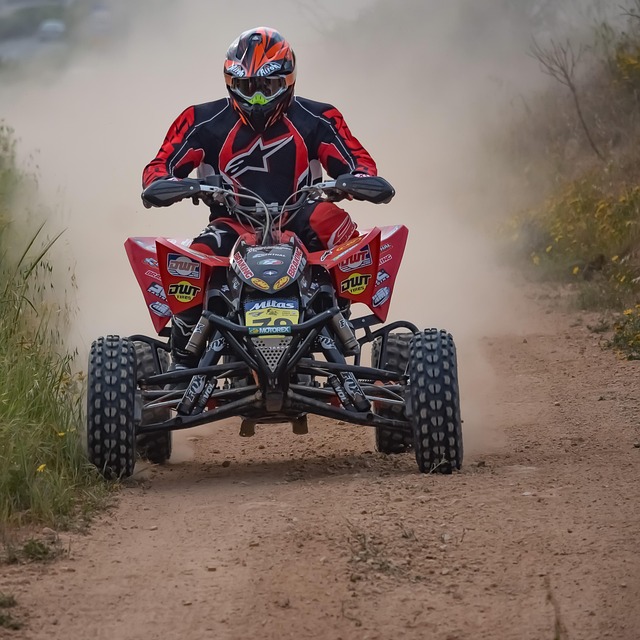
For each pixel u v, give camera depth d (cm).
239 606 1753
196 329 2541
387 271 2686
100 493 2372
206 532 2114
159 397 2603
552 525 2097
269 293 2472
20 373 2709
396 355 2767
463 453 2709
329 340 2572
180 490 2480
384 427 2575
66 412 2648
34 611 1742
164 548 2031
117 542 2077
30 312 3384
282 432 3225
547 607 1748
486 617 1714
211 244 2666
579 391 3428
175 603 1772
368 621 1700
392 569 1886
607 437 2884
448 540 2028
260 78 2681
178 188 2602
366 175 2681
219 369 2494
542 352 4034
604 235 5481
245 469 2742
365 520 2142
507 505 2222
